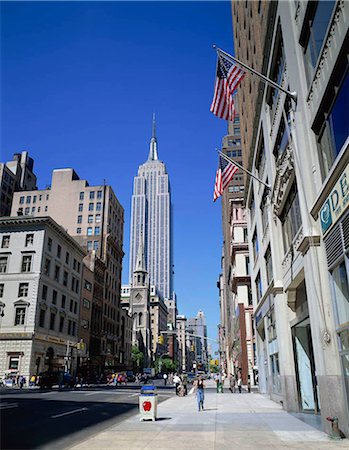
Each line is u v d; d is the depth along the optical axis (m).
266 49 22.19
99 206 93.88
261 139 28.16
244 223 59.47
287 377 19.31
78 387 43.94
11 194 115.06
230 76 18.03
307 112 14.56
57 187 98.19
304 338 19.30
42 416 15.63
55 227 55.78
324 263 12.97
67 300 60.44
